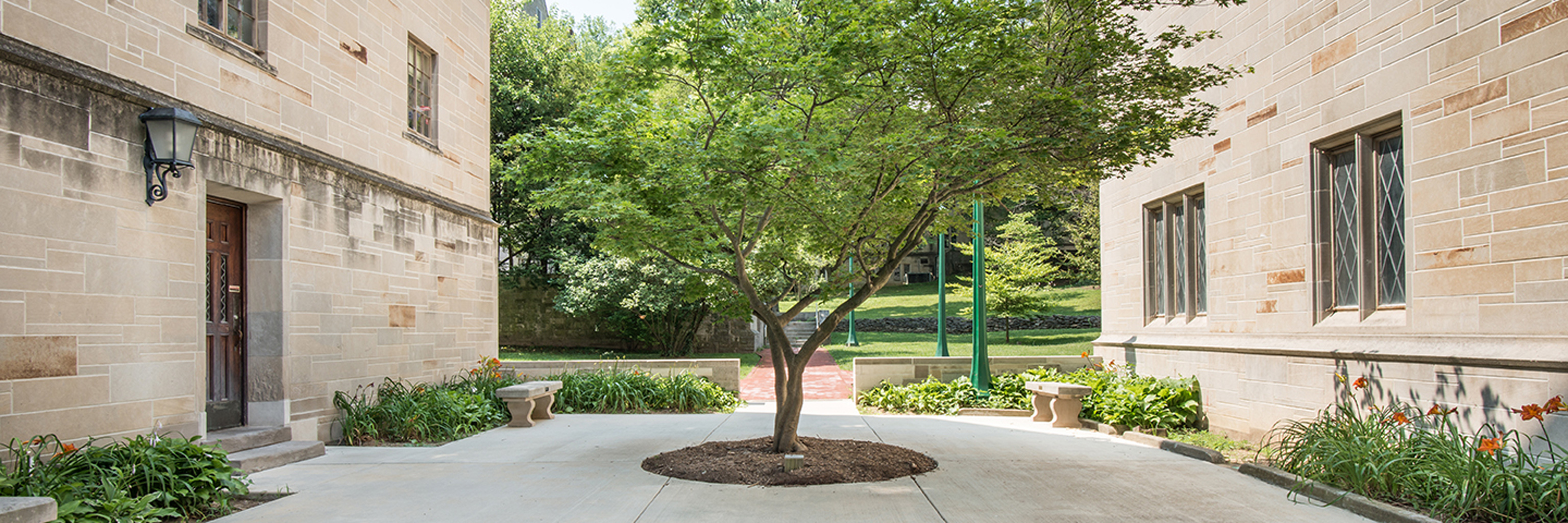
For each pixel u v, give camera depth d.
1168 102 7.93
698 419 10.80
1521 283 5.86
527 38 26.34
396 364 9.66
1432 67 6.61
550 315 27.61
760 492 5.89
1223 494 5.89
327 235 8.41
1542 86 5.73
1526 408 5.25
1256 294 8.77
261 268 7.72
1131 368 11.40
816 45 6.52
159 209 6.34
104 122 5.91
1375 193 7.42
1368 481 5.51
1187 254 10.30
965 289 28.03
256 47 7.65
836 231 7.39
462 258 11.48
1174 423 9.61
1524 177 5.86
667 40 6.55
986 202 8.55
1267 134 8.59
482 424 9.77
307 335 8.08
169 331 6.43
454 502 5.60
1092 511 5.35
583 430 9.64
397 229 9.73
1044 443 8.50
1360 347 7.24
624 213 6.61
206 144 6.81
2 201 5.23
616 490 6.00
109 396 5.89
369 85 9.29
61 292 5.58
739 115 6.62
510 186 24.25
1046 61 6.93
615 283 22.08
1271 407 8.45
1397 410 6.84
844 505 5.51
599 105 7.04
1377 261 7.40
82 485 5.00
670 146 6.53
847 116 6.95
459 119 11.61
